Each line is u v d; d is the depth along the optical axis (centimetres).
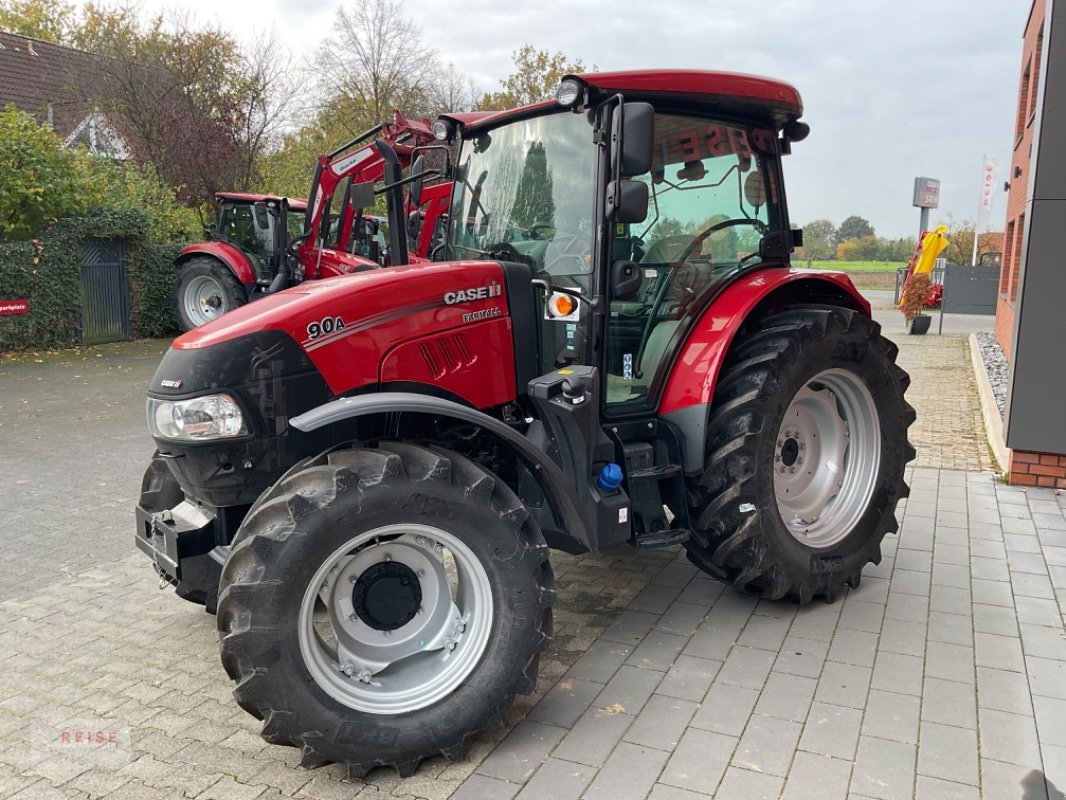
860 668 350
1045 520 536
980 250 3625
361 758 275
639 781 276
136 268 1520
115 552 504
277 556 262
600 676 346
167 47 2034
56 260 1374
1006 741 296
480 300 340
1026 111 1345
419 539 294
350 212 1123
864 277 3994
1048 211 562
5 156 1320
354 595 290
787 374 379
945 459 698
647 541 364
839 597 423
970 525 528
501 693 289
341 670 283
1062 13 540
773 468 381
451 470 286
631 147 322
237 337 300
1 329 1320
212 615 413
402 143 946
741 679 342
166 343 1498
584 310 354
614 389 377
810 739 298
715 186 403
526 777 280
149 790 276
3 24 3067
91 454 739
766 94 391
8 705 331
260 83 2150
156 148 1973
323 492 269
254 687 262
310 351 307
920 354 1468
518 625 291
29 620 411
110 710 328
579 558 482
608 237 351
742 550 378
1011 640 374
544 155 376
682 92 363
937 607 409
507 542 289
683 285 394
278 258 1153
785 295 436
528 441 307
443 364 333
